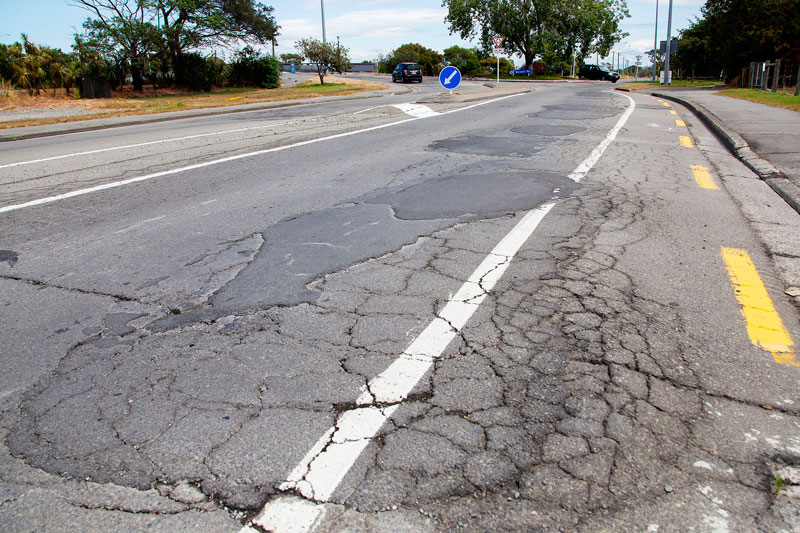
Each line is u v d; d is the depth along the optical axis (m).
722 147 8.88
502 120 12.36
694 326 2.91
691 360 2.59
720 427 2.14
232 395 2.38
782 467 1.95
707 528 1.71
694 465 1.95
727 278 3.55
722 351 2.67
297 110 16.70
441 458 1.99
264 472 1.95
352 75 65.00
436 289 3.37
